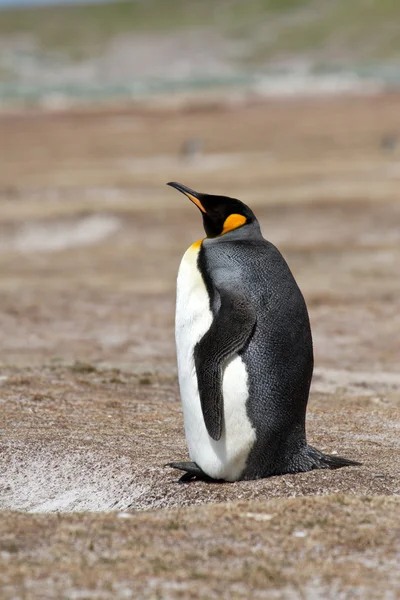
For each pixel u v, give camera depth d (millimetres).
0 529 16625
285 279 19109
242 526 16844
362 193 85688
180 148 133000
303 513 17484
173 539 16219
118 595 14000
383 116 169875
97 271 63281
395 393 32750
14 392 29797
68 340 43250
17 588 14156
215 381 18406
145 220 77812
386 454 23000
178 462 20781
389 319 47656
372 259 63875
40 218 77438
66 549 15695
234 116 178625
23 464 22578
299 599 14008
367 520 17172
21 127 165250
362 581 14609
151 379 33781
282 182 95812
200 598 13961
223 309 18469
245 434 19016
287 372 18938
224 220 19578
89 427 25594
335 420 27469
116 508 20031
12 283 59094
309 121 165625
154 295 54875
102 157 124250
